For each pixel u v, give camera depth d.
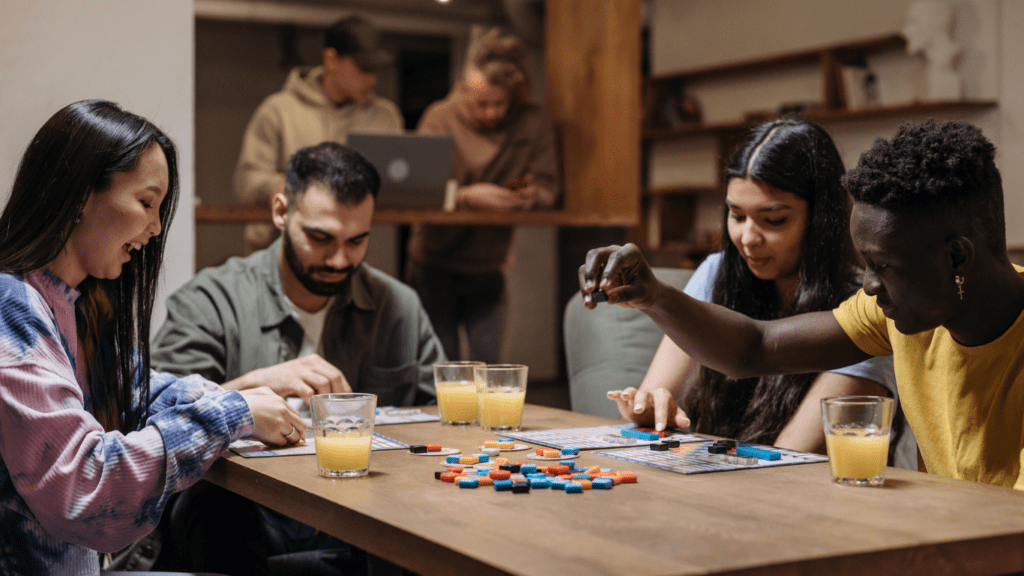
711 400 1.80
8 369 1.07
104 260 1.23
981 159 1.10
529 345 7.36
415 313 2.17
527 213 3.90
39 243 1.18
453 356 4.46
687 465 1.23
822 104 5.52
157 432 1.17
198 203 3.25
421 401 2.16
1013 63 4.79
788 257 1.71
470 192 3.98
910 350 1.33
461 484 1.09
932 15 4.93
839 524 0.92
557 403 6.01
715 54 6.49
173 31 2.37
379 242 6.78
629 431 1.53
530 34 7.02
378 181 2.02
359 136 3.52
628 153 4.16
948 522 0.94
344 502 1.02
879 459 1.11
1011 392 1.20
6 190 2.17
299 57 6.92
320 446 1.17
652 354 2.37
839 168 1.69
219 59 6.70
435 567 0.85
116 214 1.21
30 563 1.15
